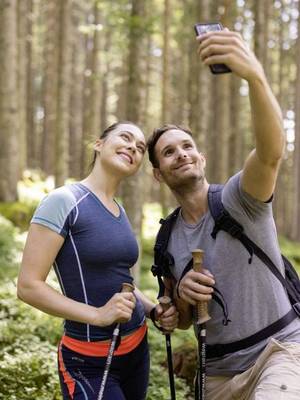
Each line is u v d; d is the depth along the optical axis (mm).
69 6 14289
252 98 2482
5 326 5898
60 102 13891
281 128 2586
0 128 14312
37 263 2787
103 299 2914
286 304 3066
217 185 3215
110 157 3064
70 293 2906
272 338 2951
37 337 5805
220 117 17797
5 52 14078
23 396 4469
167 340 3400
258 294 3004
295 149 22078
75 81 25594
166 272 3291
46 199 2883
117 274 2973
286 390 2746
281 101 24453
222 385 3172
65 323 3029
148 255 14359
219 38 2348
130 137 3121
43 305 2766
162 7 21859
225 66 2389
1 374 4730
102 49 20672
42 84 31297
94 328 2916
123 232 3008
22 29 18594
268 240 3004
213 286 3053
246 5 21375
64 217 2838
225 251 3031
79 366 2928
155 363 5598
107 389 2895
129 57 8953
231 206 2980
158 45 25531
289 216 26109
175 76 27469
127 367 3027
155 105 27672
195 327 3295
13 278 8320
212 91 22516
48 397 4488
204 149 14008
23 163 18797
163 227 3322
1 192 14234
